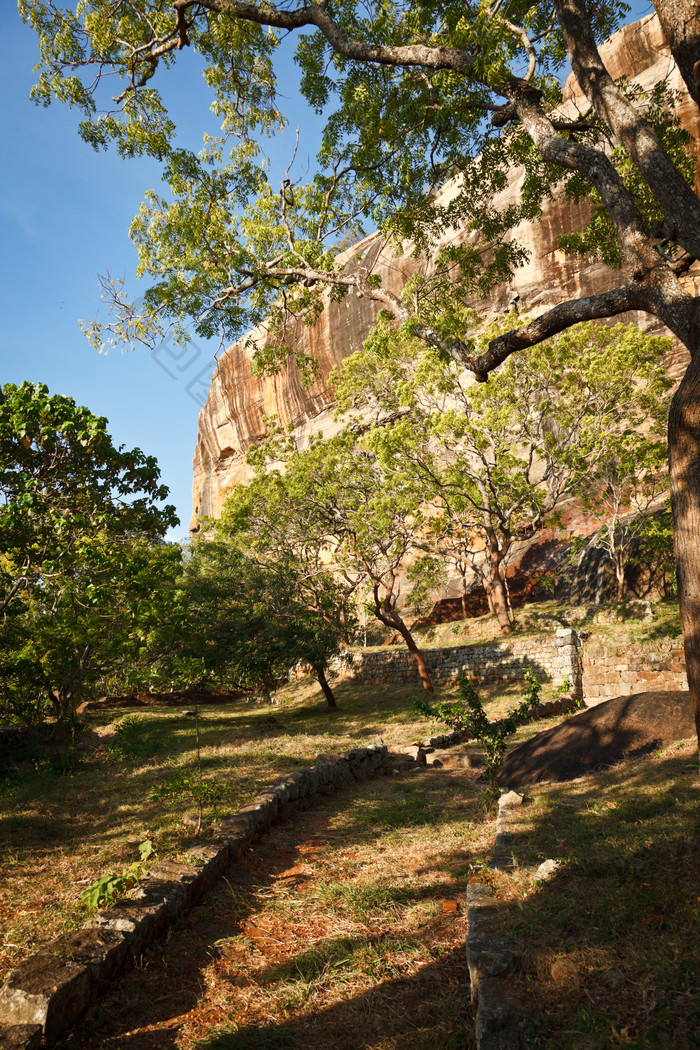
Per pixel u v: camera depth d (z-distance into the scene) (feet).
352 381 82.02
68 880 17.90
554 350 70.38
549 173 30.71
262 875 19.12
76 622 33.40
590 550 90.53
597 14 26.45
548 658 65.10
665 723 24.85
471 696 26.30
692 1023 8.23
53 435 28.09
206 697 104.22
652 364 71.20
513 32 23.36
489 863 15.31
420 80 26.58
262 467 84.02
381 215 32.17
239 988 12.37
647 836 14.40
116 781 34.17
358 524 71.61
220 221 30.07
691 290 81.56
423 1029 10.32
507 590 86.48
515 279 99.45
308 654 66.33
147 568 32.30
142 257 30.66
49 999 10.27
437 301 32.55
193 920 15.46
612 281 92.22
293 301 33.47
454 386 74.33
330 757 34.22
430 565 86.89
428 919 14.92
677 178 17.39
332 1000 11.75
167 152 29.32
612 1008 8.88
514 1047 8.63
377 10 26.96
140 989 12.23
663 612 64.59
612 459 78.54
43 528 27.91
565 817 18.01
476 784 31.19
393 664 83.10
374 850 21.15
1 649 38.01
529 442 77.36
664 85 28.25
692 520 13.62
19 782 38.50
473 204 32.01
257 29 28.43
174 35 28.12
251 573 72.74
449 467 73.20
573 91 72.23
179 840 20.15
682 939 10.03
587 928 11.10
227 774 32.22
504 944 10.83
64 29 28.81
